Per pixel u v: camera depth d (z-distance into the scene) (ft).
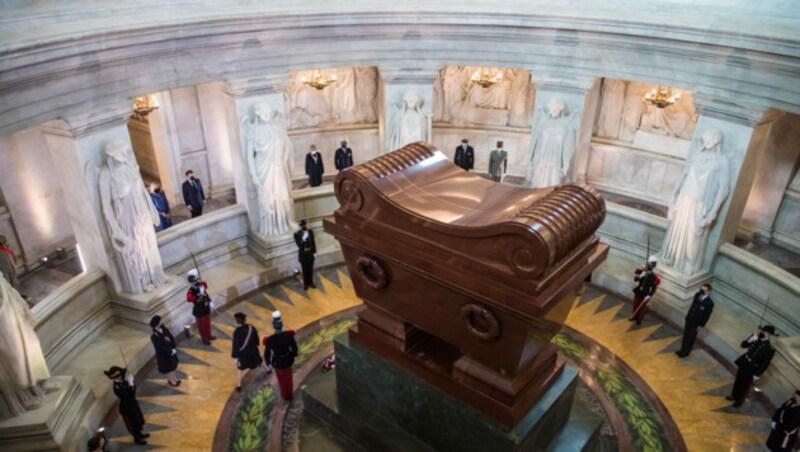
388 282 19.38
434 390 19.63
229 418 26.04
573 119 36.27
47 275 36.09
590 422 22.22
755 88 27.81
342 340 22.54
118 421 26.13
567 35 33.50
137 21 27.53
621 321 32.76
